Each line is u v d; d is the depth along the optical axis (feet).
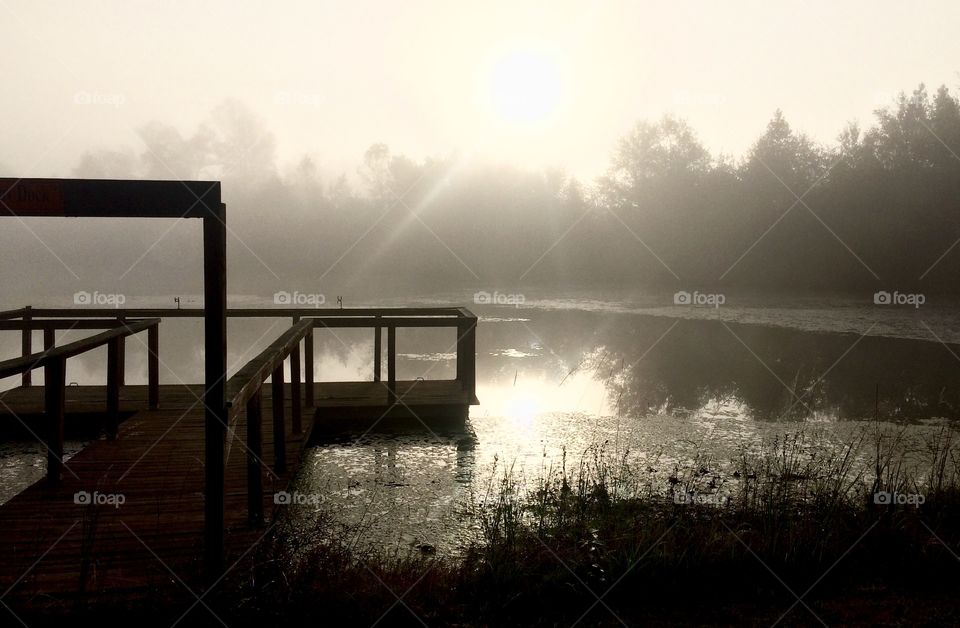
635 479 22.80
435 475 23.39
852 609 13.56
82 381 46.57
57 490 18.61
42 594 12.71
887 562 15.81
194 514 16.84
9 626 11.73
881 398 37.78
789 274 127.65
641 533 16.39
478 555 15.81
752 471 23.67
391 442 27.99
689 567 14.99
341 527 18.24
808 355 53.72
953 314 81.25
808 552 15.72
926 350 55.72
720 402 36.83
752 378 44.09
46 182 12.39
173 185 12.69
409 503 20.44
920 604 13.80
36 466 24.14
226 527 15.99
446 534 18.01
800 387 41.01
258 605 12.64
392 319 32.76
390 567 14.94
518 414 33.50
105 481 19.36
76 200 12.46
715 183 140.97
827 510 17.79
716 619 13.12
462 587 14.10
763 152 136.15
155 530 15.80
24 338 34.22
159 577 13.44
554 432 29.78
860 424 31.53
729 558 15.42
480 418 32.50
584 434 29.43
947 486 20.39
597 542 15.51
